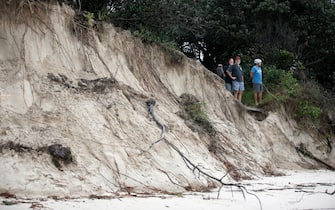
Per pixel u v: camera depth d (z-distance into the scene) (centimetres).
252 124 1791
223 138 1485
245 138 1680
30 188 802
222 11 2370
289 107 2097
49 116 972
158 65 1565
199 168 1127
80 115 1015
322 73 2659
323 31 2466
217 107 1706
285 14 2442
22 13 1091
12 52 1039
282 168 1862
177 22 1784
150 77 1441
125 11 1653
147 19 1689
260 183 1246
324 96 2338
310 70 2541
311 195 1023
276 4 2342
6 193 777
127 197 851
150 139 1095
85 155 932
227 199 930
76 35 1218
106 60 1282
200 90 1686
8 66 1009
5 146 848
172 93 1519
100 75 1213
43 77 1052
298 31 2450
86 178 884
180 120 1316
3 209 676
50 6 1167
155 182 977
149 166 1015
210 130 1428
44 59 1095
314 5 2459
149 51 1537
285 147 1953
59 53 1143
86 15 1277
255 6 2420
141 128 1109
